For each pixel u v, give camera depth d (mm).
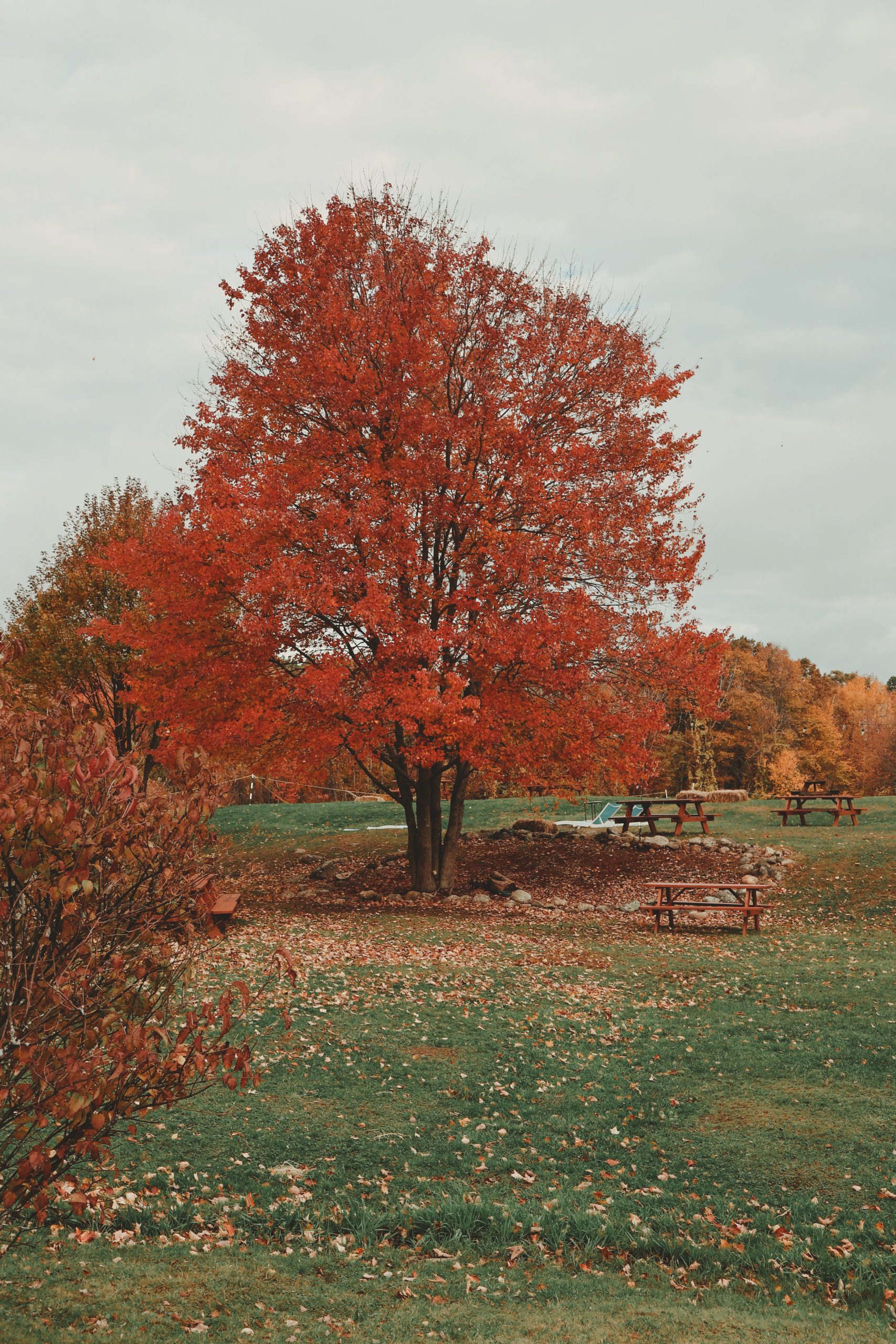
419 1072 7477
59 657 22688
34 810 3092
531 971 11273
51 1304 3773
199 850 3662
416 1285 4371
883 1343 3885
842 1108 6809
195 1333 3652
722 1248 4805
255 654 14328
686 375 15836
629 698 16141
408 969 10930
